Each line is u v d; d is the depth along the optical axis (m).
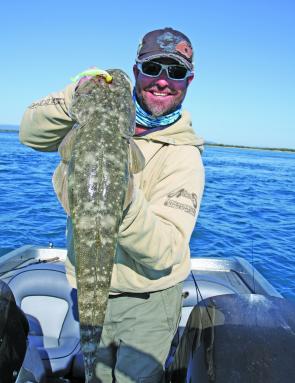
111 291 1.05
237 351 0.83
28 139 1.00
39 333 1.52
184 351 0.98
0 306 0.93
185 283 1.69
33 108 0.95
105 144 0.79
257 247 4.01
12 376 0.93
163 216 0.86
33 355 1.10
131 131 0.86
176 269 1.04
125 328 1.07
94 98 0.84
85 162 0.77
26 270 1.66
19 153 14.09
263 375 0.77
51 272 1.65
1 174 8.18
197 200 0.94
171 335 1.10
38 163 10.92
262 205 6.76
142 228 0.76
